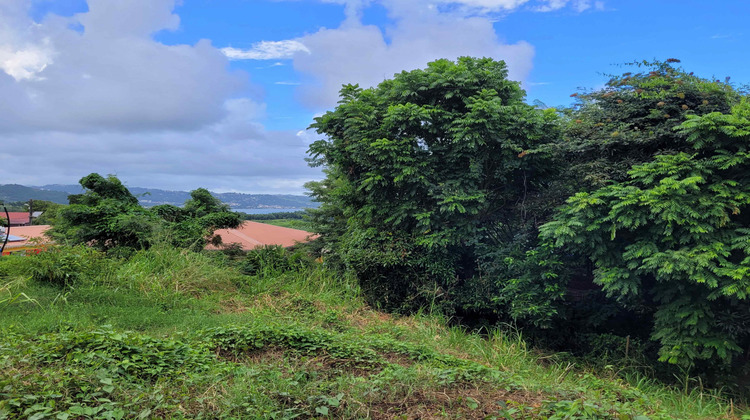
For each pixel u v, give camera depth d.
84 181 12.84
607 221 8.73
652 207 7.66
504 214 12.34
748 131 7.28
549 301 9.71
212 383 4.27
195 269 9.87
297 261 12.85
